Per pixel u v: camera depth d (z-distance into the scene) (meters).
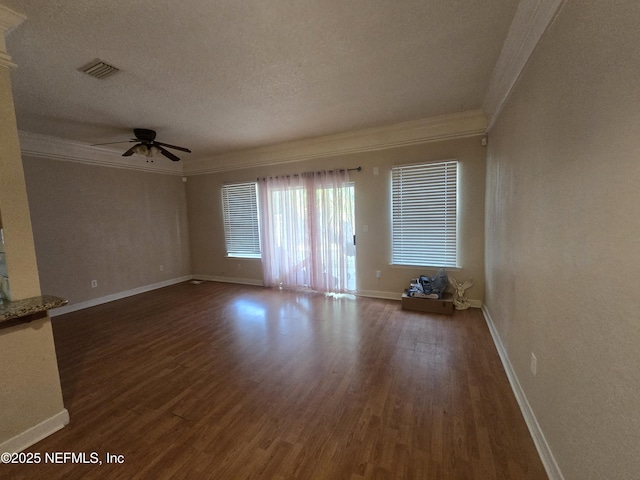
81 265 4.50
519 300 2.07
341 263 4.74
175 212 6.09
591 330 1.11
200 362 2.71
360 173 4.50
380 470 1.51
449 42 2.09
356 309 4.05
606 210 1.02
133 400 2.16
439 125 3.85
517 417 1.88
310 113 3.46
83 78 2.44
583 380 1.17
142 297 5.02
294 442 1.72
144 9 1.65
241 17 1.75
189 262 6.42
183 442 1.74
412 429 1.79
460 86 2.85
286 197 5.16
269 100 3.03
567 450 1.30
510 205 2.35
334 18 1.79
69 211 4.37
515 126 2.21
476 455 1.59
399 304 4.21
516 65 2.09
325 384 2.30
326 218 4.79
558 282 1.41
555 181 1.45
